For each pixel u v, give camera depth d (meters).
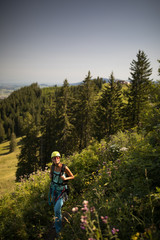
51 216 3.99
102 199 3.19
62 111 25.89
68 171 3.48
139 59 23.61
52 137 26.27
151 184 2.97
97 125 26.05
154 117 4.50
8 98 163.12
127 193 3.12
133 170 3.63
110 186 3.62
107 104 25.33
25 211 3.90
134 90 23.41
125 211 2.63
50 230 3.54
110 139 7.76
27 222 3.63
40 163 25.70
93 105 27.44
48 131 26.83
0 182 26.55
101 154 5.89
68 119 26.64
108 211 2.79
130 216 2.51
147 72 23.41
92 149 6.89
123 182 3.41
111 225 2.44
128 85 25.00
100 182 4.05
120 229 2.31
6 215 3.75
